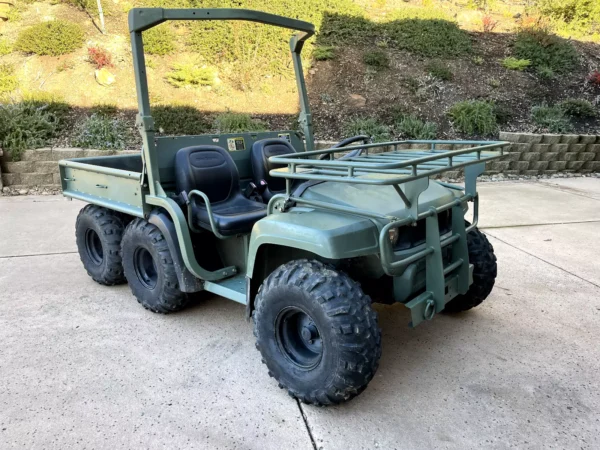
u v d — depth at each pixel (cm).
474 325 300
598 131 847
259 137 354
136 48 263
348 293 200
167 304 296
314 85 875
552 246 450
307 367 216
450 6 1229
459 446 195
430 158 193
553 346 274
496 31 1121
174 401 222
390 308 323
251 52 891
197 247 296
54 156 655
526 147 791
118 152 668
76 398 223
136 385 234
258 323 227
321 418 212
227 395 228
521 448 194
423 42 982
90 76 820
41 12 921
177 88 833
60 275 374
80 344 272
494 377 244
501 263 405
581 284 363
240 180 345
